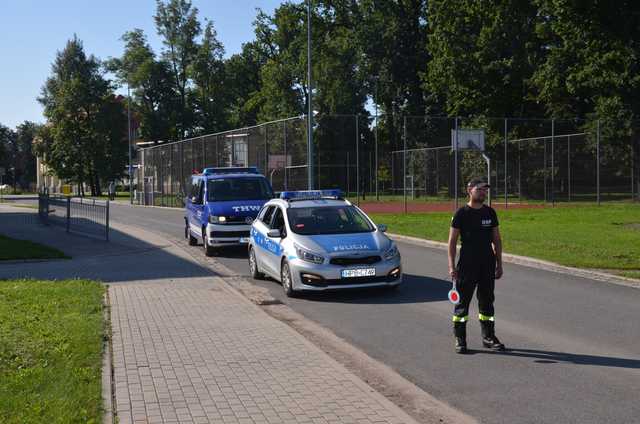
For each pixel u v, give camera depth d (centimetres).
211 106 8281
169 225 2945
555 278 1346
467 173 4469
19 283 1275
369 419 548
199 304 1079
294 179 3409
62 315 964
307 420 546
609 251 1645
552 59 4309
